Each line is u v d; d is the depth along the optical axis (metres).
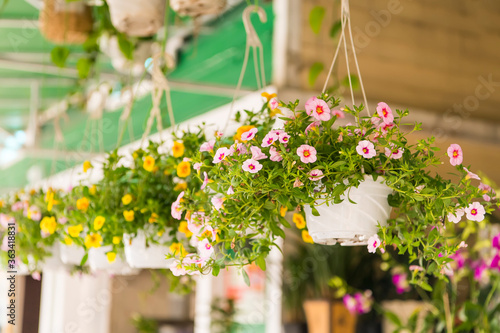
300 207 1.62
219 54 4.01
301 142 1.51
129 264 2.21
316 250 4.12
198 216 1.66
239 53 3.83
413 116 3.52
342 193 1.48
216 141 1.71
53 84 5.01
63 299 5.85
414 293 3.95
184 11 2.64
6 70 4.79
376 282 4.15
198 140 2.05
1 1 3.82
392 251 3.64
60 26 3.27
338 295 3.93
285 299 4.13
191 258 1.63
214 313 4.93
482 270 2.96
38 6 3.90
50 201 2.32
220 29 4.01
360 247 4.15
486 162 3.73
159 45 3.66
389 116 1.51
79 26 3.27
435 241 1.57
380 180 1.52
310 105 1.53
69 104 4.14
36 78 4.93
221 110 3.73
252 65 3.70
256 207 1.55
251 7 2.11
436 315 3.24
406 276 3.49
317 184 1.52
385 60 3.57
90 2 3.32
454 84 3.72
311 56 3.45
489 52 3.86
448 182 1.53
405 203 1.58
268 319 4.28
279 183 1.51
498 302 3.04
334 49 3.49
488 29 3.88
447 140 3.60
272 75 3.43
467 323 3.09
